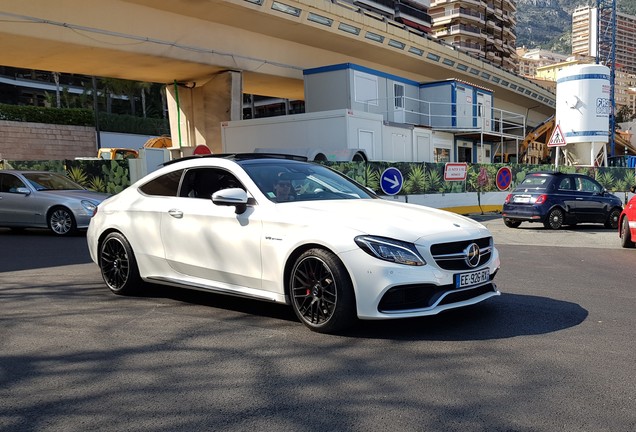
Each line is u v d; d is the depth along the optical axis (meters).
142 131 49.09
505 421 2.83
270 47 23.67
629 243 9.84
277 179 5.00
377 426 2.79
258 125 19.84
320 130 18.52
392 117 25.34
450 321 4.64
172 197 5.36
